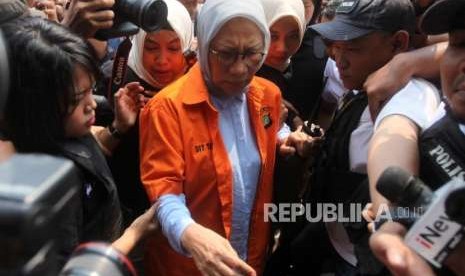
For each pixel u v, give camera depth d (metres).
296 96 2.77
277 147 1.96
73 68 1.39
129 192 2.03
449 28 1.13
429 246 0.90
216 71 1.68
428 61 1.50
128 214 2.01
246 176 1.76
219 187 1.71
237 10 1.62
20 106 1.38
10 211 0.51
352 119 1.73
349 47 1.77
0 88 0.63
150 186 1.67
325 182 1.80
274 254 2.03
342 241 1.78
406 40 1.75
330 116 2.84
